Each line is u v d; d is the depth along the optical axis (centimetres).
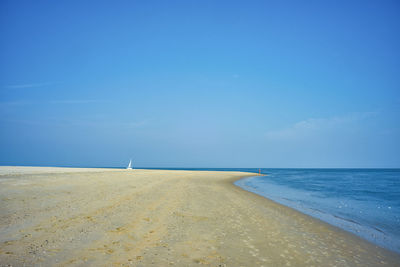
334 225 1327
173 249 777
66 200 1334
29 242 723
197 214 1296
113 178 2777
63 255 655
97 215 1088
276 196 2536
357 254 890
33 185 1673
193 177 4703
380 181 5438
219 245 851
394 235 1183
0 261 587
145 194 1814
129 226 973
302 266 730
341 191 3222
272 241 948
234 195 2297
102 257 666
